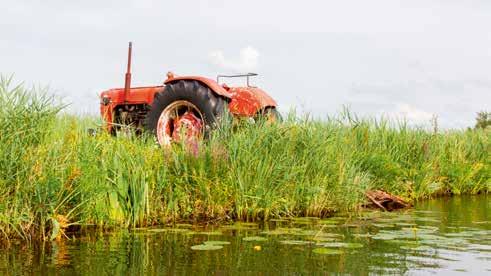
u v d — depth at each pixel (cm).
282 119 765
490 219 646
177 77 891
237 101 908
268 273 389
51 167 518
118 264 411
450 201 852
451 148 1018
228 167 651
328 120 797
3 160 500
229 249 464
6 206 489
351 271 395
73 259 423
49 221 510
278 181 668
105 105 1012
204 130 828
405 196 845
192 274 386
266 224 600
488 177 1000
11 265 403
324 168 711
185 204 625
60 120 611
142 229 556
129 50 1000
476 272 392
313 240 505
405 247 476
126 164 597
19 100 532
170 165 645
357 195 728
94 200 553
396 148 920
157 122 899
